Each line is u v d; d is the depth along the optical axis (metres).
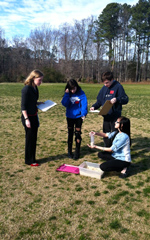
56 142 5.73
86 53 59.00
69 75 56.59
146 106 12.09
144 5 53.19
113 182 3.69
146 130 6.94
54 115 9.30
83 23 56.69
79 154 4.84
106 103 4.07
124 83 48.88
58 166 4.29
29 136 4.17
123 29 55.41
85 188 3.48
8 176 3.85
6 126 7.25
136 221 2.74
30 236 2.50
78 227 2.63
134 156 4.83
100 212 2.91
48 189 3.44
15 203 3.09
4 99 14.32
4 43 61.50
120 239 2.46
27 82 4.14
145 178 3.81
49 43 64.44
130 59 63.62
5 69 61.66
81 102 4.59
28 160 4.30
